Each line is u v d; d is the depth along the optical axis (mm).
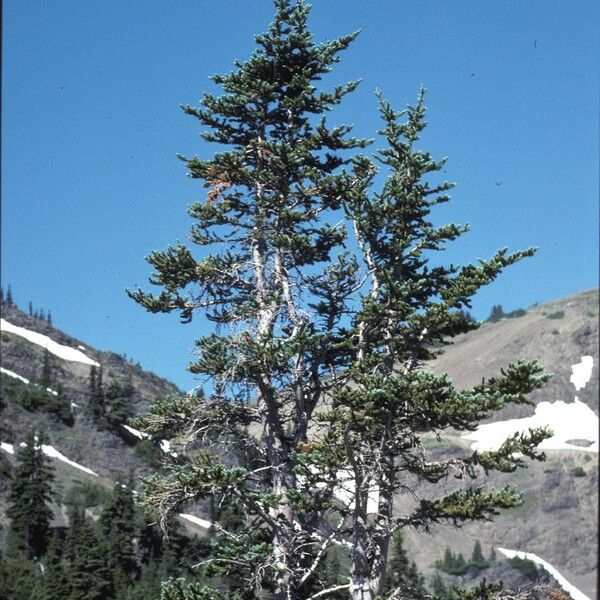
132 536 85938
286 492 24281
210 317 29000
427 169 27031
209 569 25516
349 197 28078
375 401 23266
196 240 29797
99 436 143375
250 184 30188
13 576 79938
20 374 171500
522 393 24562
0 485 103812
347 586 24094
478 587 24281
